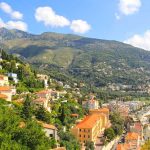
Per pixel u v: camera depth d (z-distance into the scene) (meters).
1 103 167.25
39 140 65.31
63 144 150.12
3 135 59.25
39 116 170.88
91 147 191.75
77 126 199.50
